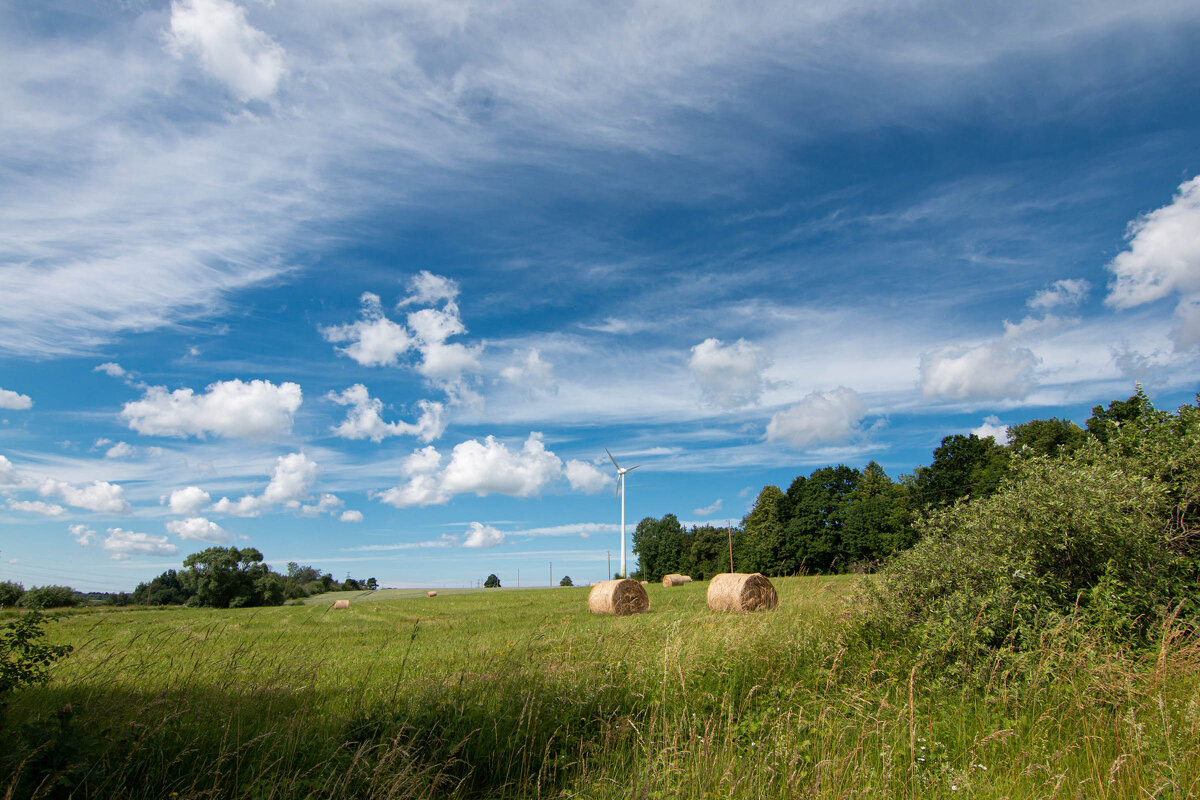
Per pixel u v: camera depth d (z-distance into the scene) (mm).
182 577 84875
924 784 4805
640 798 4680
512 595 51219
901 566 9352
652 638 10172
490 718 6199
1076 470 8594
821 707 6414
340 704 7551
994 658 6816
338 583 129875
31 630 6176
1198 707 4910
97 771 4809
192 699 6418
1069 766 4707
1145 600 7270
